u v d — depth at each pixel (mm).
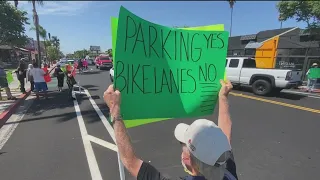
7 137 5785
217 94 2168
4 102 9555
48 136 5773
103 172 3955
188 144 1311
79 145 5141
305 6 14906
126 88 1929
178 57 2066
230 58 13148
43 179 3777
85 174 3908
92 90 13250
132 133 5906
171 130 6121
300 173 3939
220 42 2137
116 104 1604
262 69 11633
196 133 1291
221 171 1254
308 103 9664
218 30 2121
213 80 2148
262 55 17203
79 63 26781
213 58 2139
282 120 7078
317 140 5418
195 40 2090
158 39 1987
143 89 1979
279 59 17141
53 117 7582
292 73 11008
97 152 4754
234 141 5355
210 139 1252
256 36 20406
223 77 2148
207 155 1227
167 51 2029
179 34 2047
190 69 2102
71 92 10609
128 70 1914
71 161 4379
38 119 7387
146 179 1466
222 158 1236
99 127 6406
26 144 5277
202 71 2129
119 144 1540
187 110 2131
